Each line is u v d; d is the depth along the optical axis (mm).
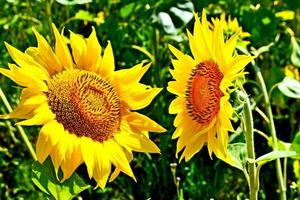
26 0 1390
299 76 1430
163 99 1337
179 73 788
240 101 754
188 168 1290
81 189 761
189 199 1244
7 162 1331
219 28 736
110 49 753
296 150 944
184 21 1169
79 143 729
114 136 755
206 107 762
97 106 740
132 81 761
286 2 1245
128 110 764
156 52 1319
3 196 1288
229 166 1304
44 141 708
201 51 771
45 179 754
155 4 1183
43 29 1349
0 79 1358
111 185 1294
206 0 1194
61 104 726
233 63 723
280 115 1386
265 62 1383
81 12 1323
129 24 1349
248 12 1253
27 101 708
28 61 710
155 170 1286
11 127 1319
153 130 764
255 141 1392
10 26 1380
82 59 748
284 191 1095
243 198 1262
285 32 1370
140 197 1296
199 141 780
